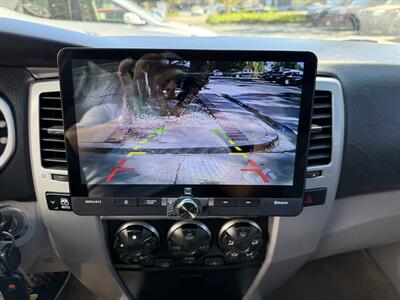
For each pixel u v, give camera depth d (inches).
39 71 12.3
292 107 10.7
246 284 15.6
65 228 13.6
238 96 10.6
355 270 22.1
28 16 18.2
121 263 14.7
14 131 12.7
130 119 10.8
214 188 11.5
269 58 10.1
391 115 14.1
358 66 13.9
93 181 11.3
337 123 13.2
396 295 20.4
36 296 17.8
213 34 19.8
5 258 12.5
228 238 13.6
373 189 15.2
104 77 10.3
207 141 11.1
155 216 12.0
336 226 15.8
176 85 10.5
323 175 13.4
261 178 11.4
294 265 15.4
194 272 15.0
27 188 13.4
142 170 11.3
